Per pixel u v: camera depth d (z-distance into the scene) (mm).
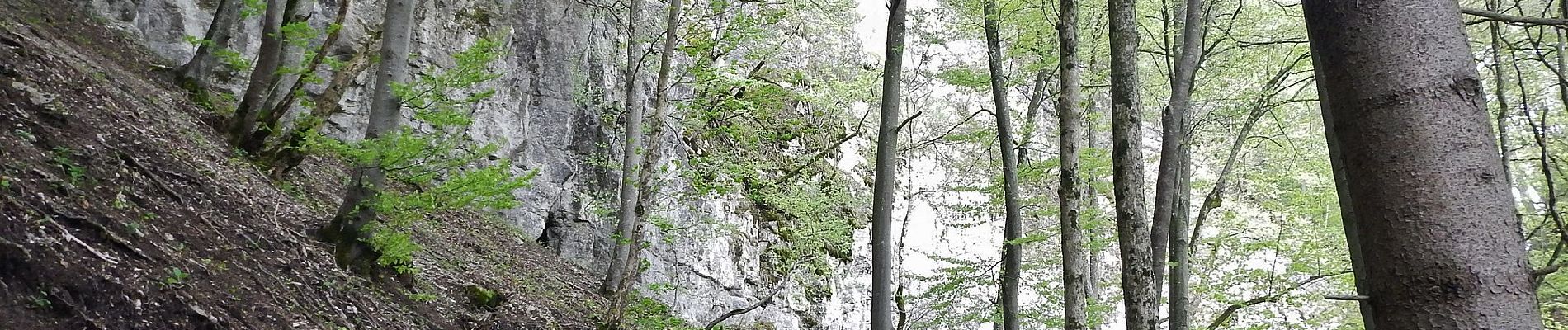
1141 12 11898
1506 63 9109
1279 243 13406
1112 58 7680
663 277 16141
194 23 13203
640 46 17312
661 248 16328
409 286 8258
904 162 20156
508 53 16266
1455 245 1889
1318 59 2303
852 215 19891
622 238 11188
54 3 11008
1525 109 6910
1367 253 2066
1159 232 8688
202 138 9320
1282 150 13648
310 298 6711
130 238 5570
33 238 4797
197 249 6137
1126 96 7551
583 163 17125
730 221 18812
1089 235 11688
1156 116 15500
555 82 17094
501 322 9164
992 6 10414
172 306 5230
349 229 7805
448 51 15195
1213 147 16156
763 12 12766
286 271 6820
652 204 14234
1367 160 2027
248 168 9406
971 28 12961
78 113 6980
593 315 11812
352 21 14336
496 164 15117
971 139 11703
